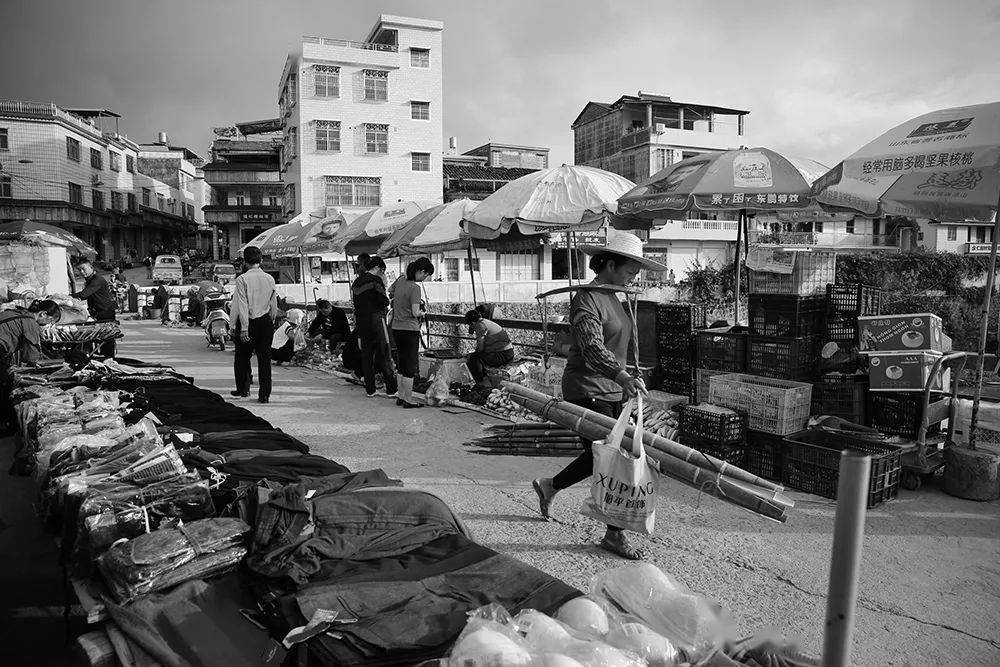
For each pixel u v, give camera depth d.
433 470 5.43
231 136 60.16
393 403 8.42
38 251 14.68
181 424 5.27
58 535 3.70
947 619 3.03
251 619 2.57
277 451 4.52
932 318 4.93
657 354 6.67
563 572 3.55
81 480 3.50
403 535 3.10
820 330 5.43
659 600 2.37
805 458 4.79
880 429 5.24
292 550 2.90
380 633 2.25
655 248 40.50
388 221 12.30
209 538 2.87
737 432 5.12
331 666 2.11
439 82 40.91
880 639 2.87
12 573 3.86
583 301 3.80
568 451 5.87
